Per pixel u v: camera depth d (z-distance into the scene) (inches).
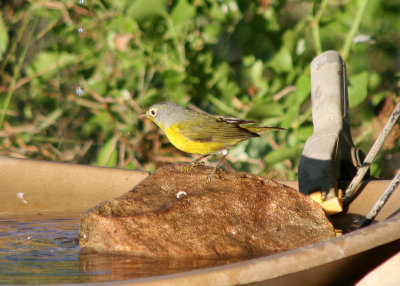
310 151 294.8
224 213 242.8
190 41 516.4
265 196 253.4
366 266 185.8
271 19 497.4
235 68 555.2
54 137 595.2
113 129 544.1
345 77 314.7
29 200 323.3
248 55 509.7
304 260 164.6
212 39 517.3
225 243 234.2
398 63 543.8
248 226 242.4
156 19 482.3
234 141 298.0
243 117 507.5
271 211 250.2
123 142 539.5
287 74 500.1
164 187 257.0
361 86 447.5
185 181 259.9
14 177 323.3
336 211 282.2
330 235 247.1
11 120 588.1
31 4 565.0
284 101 521.7
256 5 498.9
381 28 511.5
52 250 238.7
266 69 553.6
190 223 237.0
